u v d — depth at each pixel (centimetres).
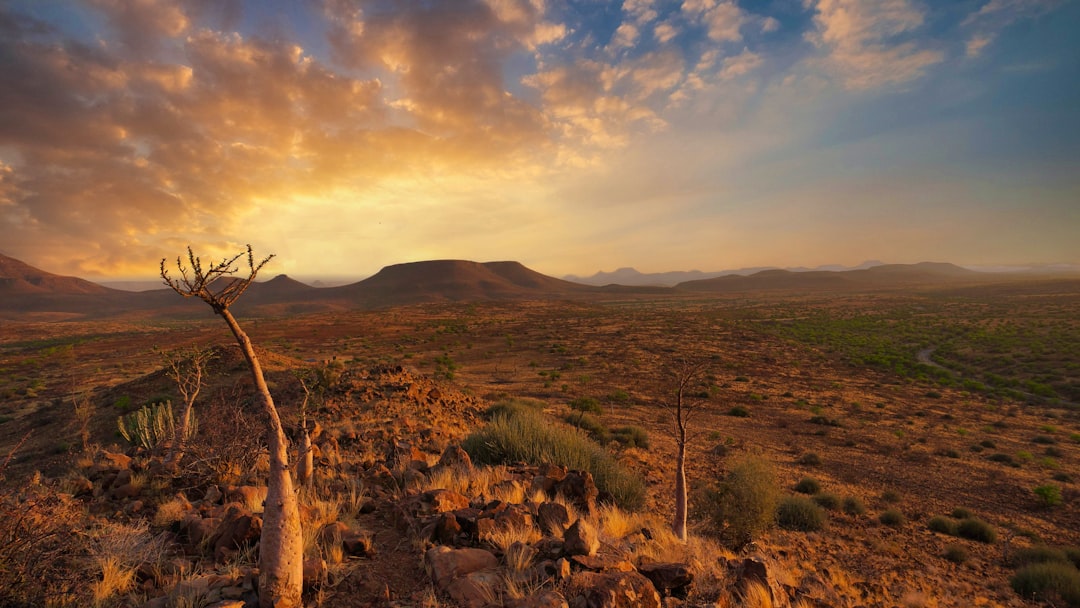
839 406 3394
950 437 2605
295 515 366
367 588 407
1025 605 977
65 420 2355
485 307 15938
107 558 408
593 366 5019
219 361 2628
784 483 1803
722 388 3925
